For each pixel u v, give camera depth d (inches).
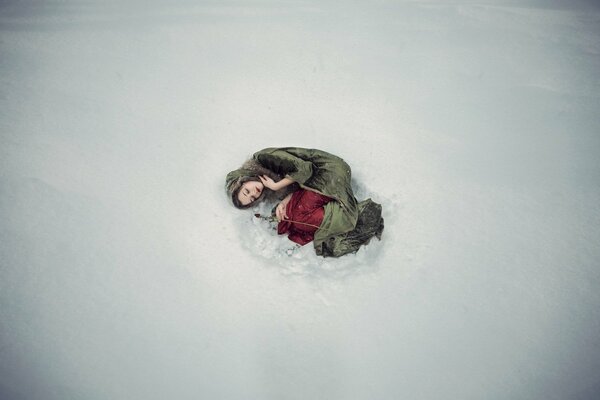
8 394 75.7
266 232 103.5
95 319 86.2
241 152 116.3
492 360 83.9
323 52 145.1
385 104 129.8
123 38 147.3
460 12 163.8
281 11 161.2
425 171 114.3
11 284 88.6
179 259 96.4
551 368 82.9
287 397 80.0
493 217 105.8
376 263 98.6
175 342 84.7
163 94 130.0
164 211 103.8
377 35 152.4
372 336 87.5
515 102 131.8
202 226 101.9
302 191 100.9
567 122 126.2
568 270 96.7
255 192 100.6
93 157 112.7
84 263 93.5
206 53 143.3
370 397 80.1
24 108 122.2
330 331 88.1
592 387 80.6
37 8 157.3
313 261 98.3
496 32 154.5
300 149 103.1
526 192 110.7
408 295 93.1
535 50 147.7
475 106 130.6
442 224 104.4
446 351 85.2
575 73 139.7
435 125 125.1
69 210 101.4
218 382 80.7
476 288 94.0
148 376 80.1
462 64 143.0
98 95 128.4
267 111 126.3
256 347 85.5
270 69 138.7
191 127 121.6
